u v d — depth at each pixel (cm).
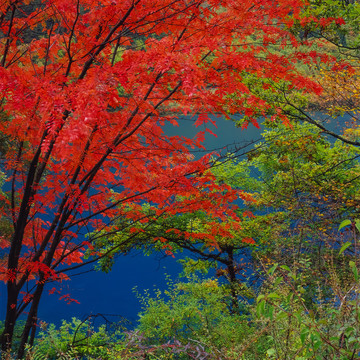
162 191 631
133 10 515
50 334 363
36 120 541
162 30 540
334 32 859
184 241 1145
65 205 669
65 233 654
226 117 588
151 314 892
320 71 965
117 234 1098
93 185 671
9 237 775
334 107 1062
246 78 912
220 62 522
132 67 450
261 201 1038
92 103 387
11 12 588
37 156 572
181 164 613
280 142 1047
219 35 509
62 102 416
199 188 630
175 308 893
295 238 571
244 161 1265
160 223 1067
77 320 1026
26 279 621
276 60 545
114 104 486
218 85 532
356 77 988
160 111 594
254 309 344
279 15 516
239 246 1166
